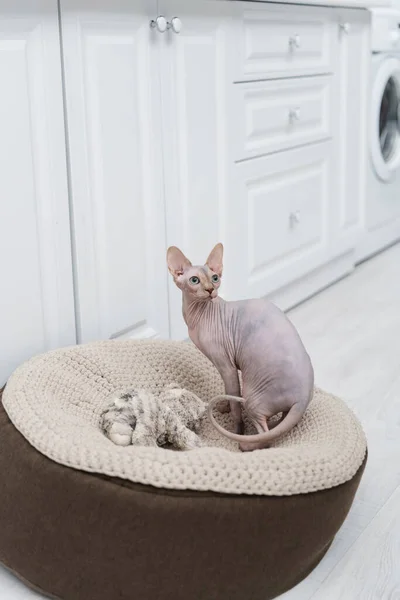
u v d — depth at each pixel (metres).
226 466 1.22
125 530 1.19
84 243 1.76
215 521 1.18
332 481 1.28
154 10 1.85
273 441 1.49
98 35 1.72
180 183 2.04
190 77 2.01
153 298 2.01
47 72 1.60
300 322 2.57
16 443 1.33
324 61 2.64
